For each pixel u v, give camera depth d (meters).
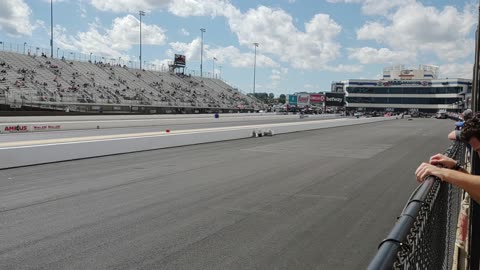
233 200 7.60
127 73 68.12
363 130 33.91
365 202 7.45
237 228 5.82
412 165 12.49
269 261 4.58
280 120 54.25
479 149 2.50
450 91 110.50
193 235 5.50
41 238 5.35
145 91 62.66
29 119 32.03
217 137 21.97
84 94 50.66
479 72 3.40
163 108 56.81
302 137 25.28
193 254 4.79
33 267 4.39
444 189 3.03
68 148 13.48
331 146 19.16
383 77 134.25
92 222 6.10
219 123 42.69
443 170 2.36
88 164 12.55
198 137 20.38
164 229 5.76
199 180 9.73
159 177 10.15
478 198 2.21
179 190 8.51
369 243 5.19
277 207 7.06
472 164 3.04
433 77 131.50
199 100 70.44
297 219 6.29
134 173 10.79
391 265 1.25
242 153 15.96
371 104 123.62
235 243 5.18
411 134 28.62
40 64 55.12
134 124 34.19
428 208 2.01
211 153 15.91
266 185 9.10
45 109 40.88
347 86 126.38
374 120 58.59
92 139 15.23
